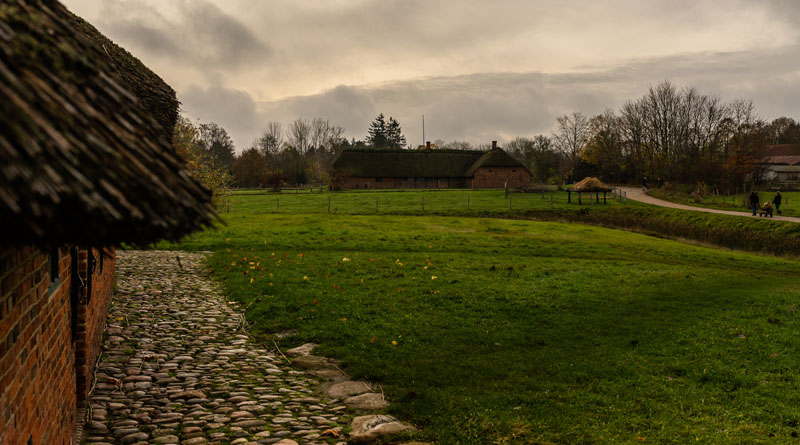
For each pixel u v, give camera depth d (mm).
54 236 1997
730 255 28656
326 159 113875
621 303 14422
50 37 2566
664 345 10836
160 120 9648
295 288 14992
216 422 6965
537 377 9094
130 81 8930
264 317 12414
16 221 1748
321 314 12516
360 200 59844
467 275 17578
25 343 3352
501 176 88938
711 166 73688
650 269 20531
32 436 3555
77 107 2322
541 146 114688
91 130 2252
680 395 8273
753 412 7582
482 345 10797
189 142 33344
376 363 9609
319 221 36500
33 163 1789
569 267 19984
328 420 7277
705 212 49656
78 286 5984
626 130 98938
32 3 2771
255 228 30500
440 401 7930
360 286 15516
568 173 104125
